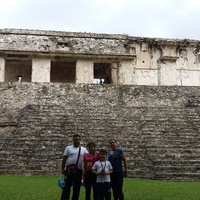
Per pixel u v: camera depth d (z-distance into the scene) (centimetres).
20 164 1208
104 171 614
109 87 1812
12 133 1534
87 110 1634
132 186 939
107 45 2786
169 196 772
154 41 3053
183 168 1193
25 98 1738
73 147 635
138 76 2995
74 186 623
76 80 2586
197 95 1848
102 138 1385
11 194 755
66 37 2739
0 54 2517
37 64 2564
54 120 1518
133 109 1672
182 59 3122
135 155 1273
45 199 703
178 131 1484
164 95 1825
